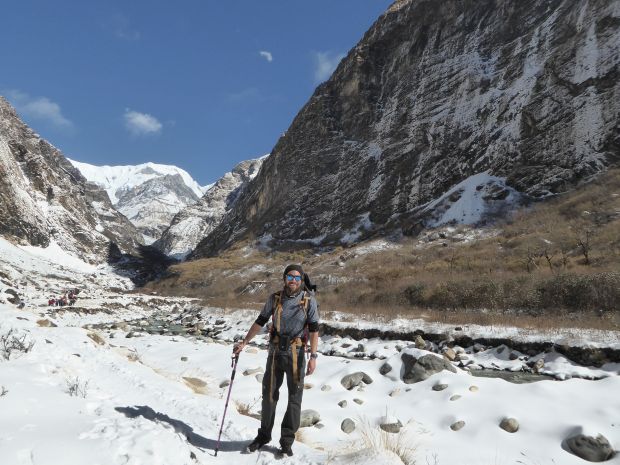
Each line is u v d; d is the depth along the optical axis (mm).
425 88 85938
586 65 60469
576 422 5688
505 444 5527
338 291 35469
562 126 58500
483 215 54281
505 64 75625
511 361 13727
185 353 12539
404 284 29906
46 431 3498
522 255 33312
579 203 44719
